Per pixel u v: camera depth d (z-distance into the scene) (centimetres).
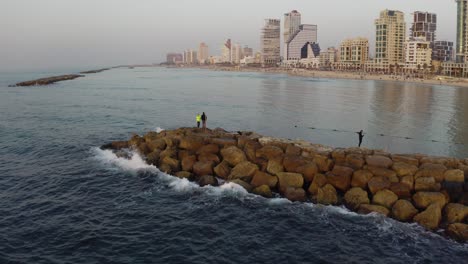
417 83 16450
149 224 2053
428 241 1875
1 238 1889
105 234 1939
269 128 5119
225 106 7400
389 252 1794
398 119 6031
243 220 2100
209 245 1848
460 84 14925
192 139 3139
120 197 2419
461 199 2216
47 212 2198
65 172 2909
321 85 14162
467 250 1803
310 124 5441
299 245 1855
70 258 1727
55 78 16838
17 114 6159
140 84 14562
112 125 5162
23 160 3281
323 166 2592
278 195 2411
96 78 19700
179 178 2705
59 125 5088
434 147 4209
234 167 2664
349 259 1739
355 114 6475
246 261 1720
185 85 13900
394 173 2388
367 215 2120
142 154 3219
